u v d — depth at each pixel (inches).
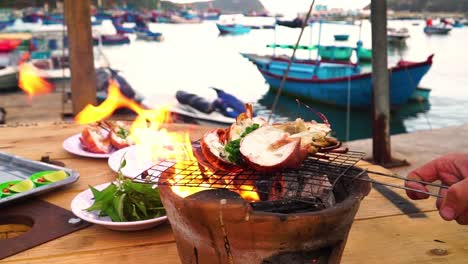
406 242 58.1
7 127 110.0
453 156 56.9
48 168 77.1
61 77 322.0
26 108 270.1
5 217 62.8
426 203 69.8
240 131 52.5
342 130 265.4
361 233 60.6
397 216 65.6
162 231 59.9
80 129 108.3
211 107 239.9
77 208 61.8
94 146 87.4
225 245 41.2
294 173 45.5
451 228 61.8
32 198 68.7
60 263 51.9
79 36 165.0
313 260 41.9
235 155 46.4
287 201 42.6
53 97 300.7
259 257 40.8
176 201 41.4
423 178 56.3
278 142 45.8
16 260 52.2
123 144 88.4
